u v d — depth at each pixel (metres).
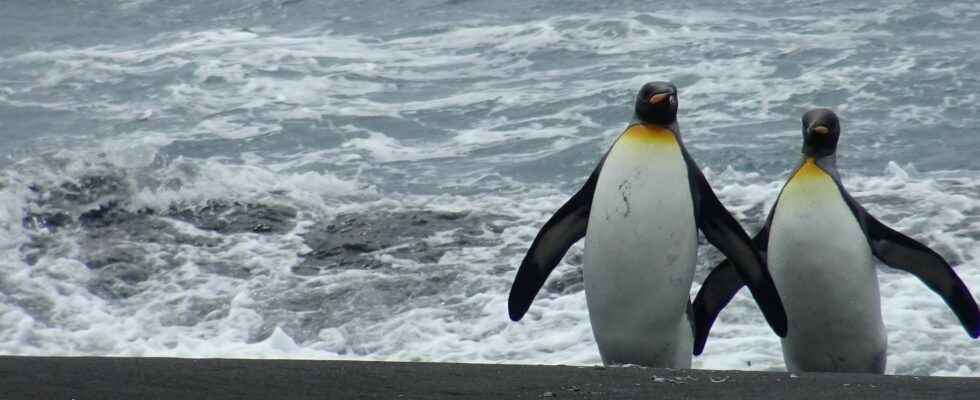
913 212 42.00
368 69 79.31
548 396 20.19
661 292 26.08
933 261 26.81
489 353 32.72
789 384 21.47
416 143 60.47
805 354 27.38
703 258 37.88
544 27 87.62
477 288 36.97
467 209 44.41
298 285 37.88
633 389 20.86
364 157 57.62
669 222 25.72
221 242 41.41
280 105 70.19
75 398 19.22
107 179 44.84
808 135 26.75
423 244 40.72
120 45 94.25
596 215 26.05
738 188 45.34
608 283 26.20
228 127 65.38
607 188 25.94
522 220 43.16
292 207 44.34
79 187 44.38
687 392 20.69
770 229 26.97
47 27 103.31
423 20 95.00
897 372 30.16
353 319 35.44
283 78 77.81
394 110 67.75
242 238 41.66
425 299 36.44
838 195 26.38
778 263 26.62
